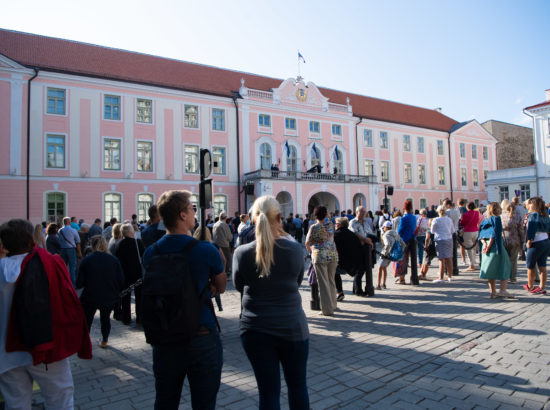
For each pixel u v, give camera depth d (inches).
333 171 1322.6
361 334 231.6
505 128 1935.3
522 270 444.8
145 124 997.8
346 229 328.5
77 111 911.0
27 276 114.0
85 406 152.6
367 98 1637.6
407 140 1542.8
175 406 97.1
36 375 118.0
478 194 1739.7
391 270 506.9
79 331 124.1
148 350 225.1
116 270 232.4
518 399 143.1
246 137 1151.0
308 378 169.3
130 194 967.6
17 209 837.8
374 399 147.8
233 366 189.9
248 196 1122.0
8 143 835.4
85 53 1020.5
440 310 280.7
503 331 224.8
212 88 1131.3
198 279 96.7
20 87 851.4
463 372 169.5
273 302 104.1
